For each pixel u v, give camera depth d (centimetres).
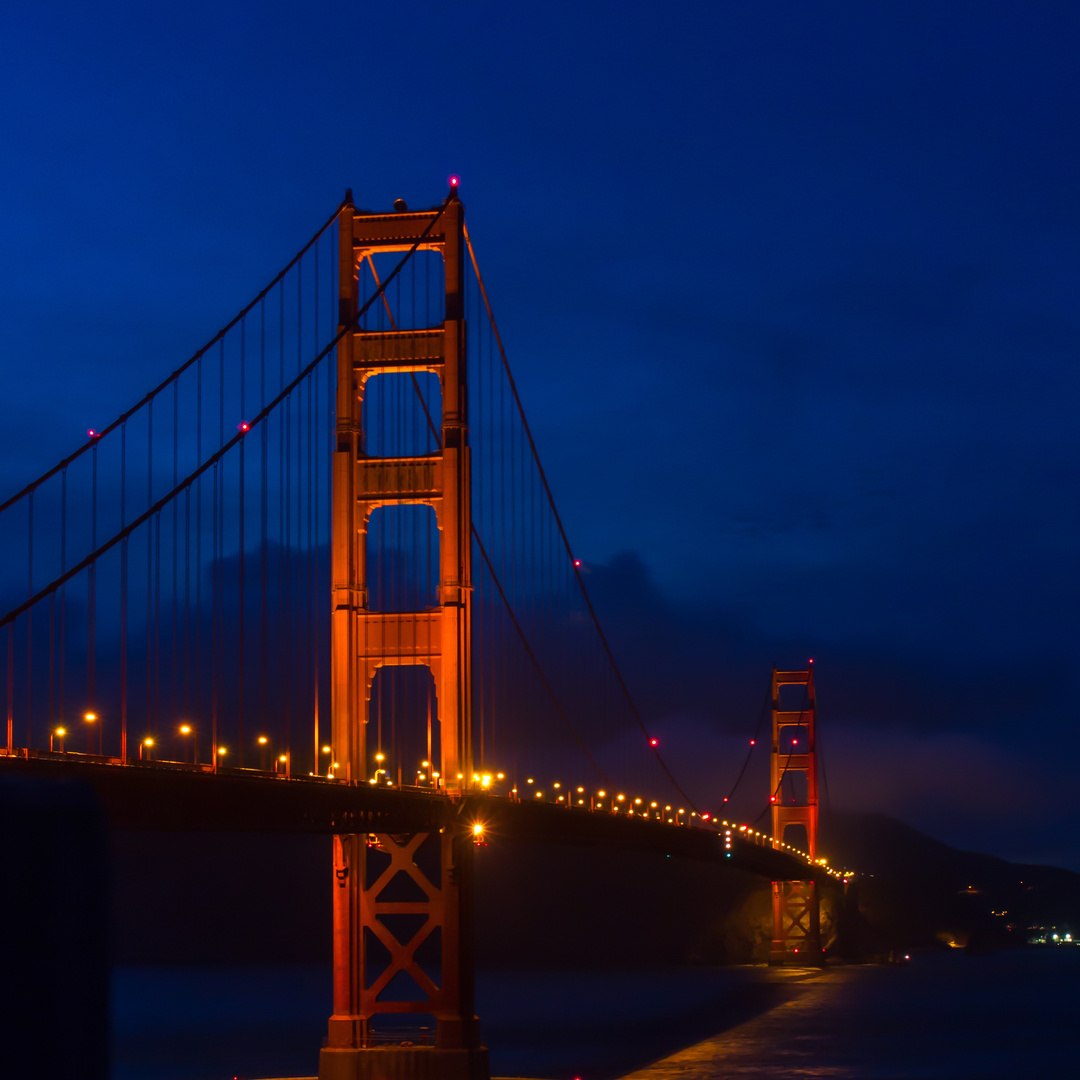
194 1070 6881
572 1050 7356
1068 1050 7319
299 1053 7875
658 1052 7231
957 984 13912
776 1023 9200
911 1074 6356
